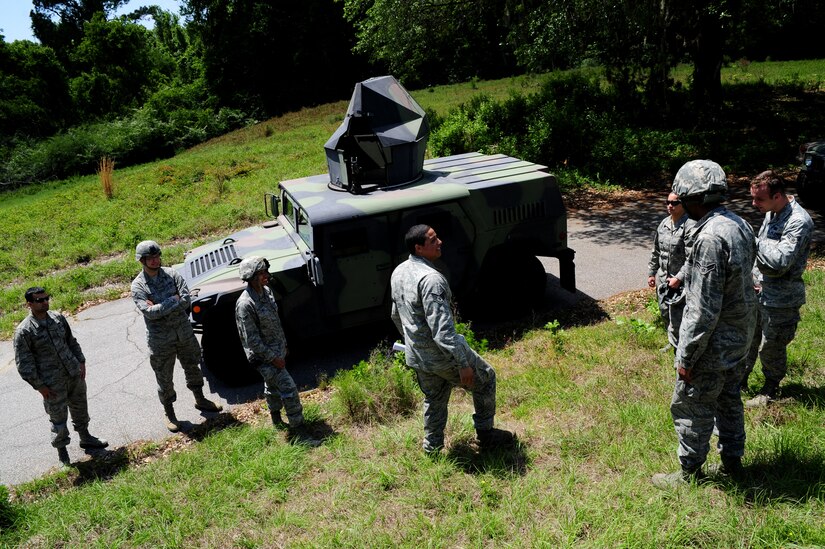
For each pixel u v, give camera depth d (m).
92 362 8.09
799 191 10.87
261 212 14.74
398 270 4.26
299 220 7.33
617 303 7.88
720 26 17.53
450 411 5.35
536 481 4.02
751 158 15.00
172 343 5.93
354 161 7.16
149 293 5.87
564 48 14.85
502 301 7.66
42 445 6.26
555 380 5.66
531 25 15.02
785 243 4.25
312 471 4.73
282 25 45.81
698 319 3.30
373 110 7.52
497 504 3.89
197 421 6.30
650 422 4.55
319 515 4.08
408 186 7.41
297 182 8.23
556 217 7.55
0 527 4.46
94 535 4.23
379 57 18.11
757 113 20.03
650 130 17.77
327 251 6.63
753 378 5.08
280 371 5.38
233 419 6.15
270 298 5.39
